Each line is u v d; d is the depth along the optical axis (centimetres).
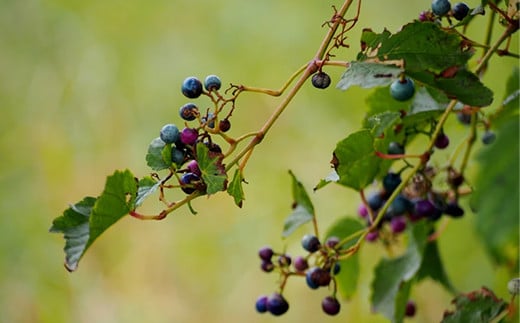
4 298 137
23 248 140
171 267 142
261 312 88
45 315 136
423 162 86
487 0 85
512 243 103
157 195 145
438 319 114
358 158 84
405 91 84
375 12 146
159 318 138
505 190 103
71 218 80
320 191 137
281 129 147
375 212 91
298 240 134
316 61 81
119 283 141
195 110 81
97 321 137
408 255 92
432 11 84
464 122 94
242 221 141
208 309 138
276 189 142
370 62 81
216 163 80
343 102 142
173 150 81
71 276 139
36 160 152
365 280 116
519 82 92
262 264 88
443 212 92
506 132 102
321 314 130
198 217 145
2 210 144
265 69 152
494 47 86
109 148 152
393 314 92
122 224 144
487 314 88
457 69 82
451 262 115
